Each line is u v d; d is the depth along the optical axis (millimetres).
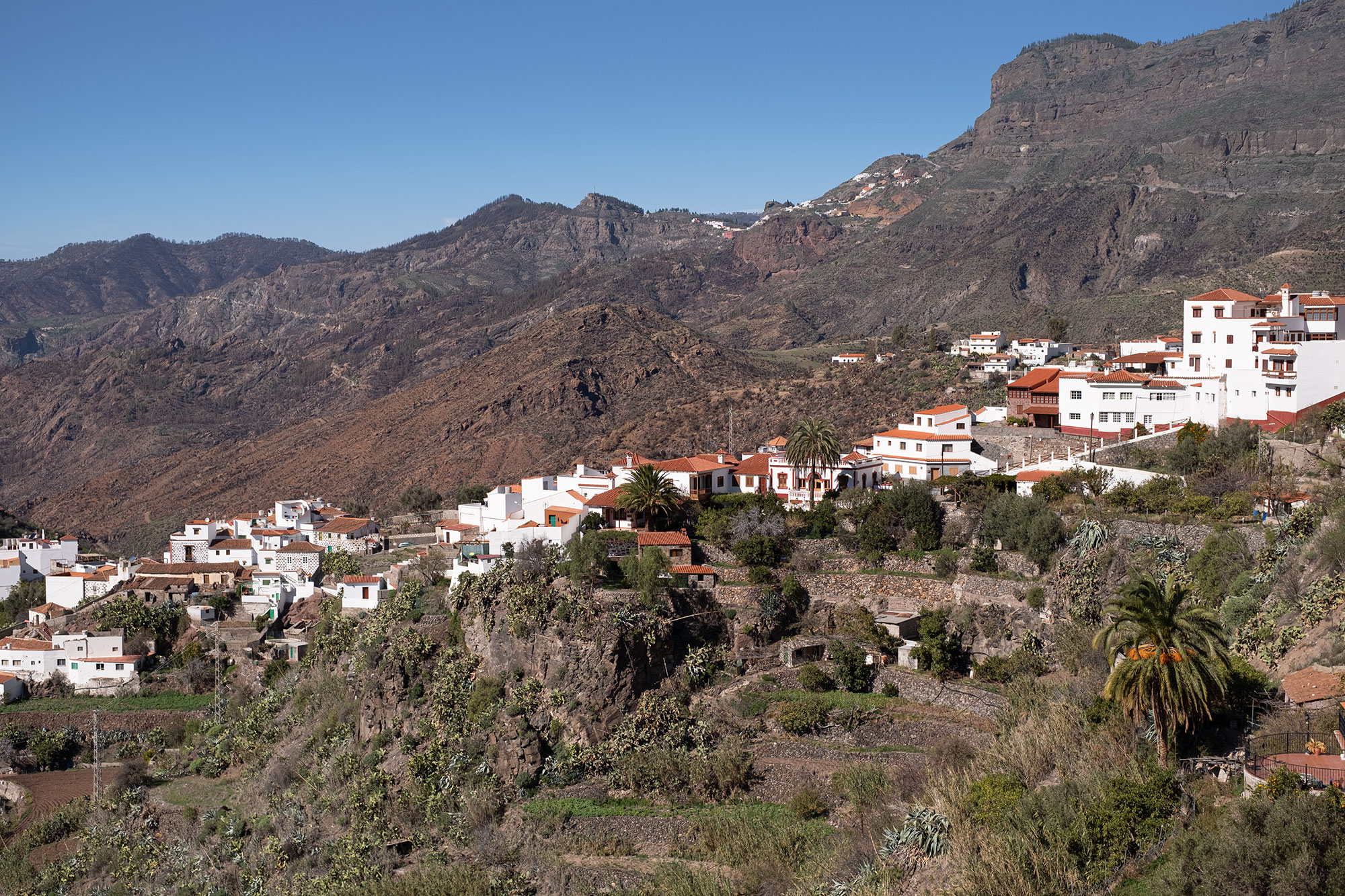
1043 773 79000
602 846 92625
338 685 134125
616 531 127938
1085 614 102438
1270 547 94688
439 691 114625
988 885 66000
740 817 92312
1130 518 109000
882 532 122375
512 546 133000
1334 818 54312
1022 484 125188
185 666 157625
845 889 75125
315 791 115312
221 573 173125
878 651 111750
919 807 80188
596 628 110062
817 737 102250
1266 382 128125
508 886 88375
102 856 115125
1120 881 63469
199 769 135875
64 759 144125
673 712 107688
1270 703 72000
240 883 104000
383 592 151875
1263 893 54000
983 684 104188
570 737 106250
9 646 159875
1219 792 65312
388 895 89875
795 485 140375
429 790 105438
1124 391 140875
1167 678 67625
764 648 115562
